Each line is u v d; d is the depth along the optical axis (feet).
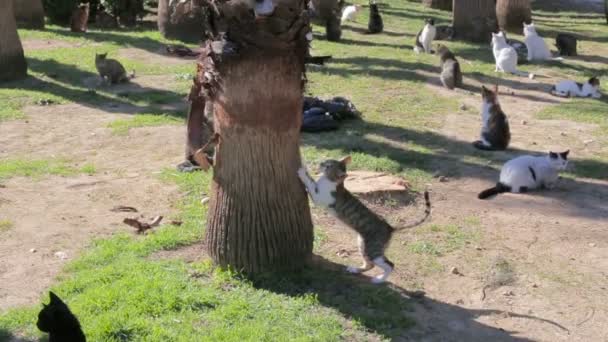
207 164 23.76
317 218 28.86
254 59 21.43
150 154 36.83
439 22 84.23
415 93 49.85
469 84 53.01
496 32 70.90
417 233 27.81
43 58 58.44
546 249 26.84
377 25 75.61
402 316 21.34
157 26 76.28
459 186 33.19
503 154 37.70
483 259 25.86
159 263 23.99
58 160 35.81
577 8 106.52
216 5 21.20
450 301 22.91
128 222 26.86
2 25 50.60
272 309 21.24
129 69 55.31
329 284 22.97
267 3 20.70
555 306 22.75
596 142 39.96
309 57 22.66
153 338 19.35
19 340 19.85
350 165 34.63
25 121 42.50
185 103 46.65
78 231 27.27
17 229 27.30
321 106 42.19
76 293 22.17
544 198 31.81
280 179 22.71
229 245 22.97
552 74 57.16
